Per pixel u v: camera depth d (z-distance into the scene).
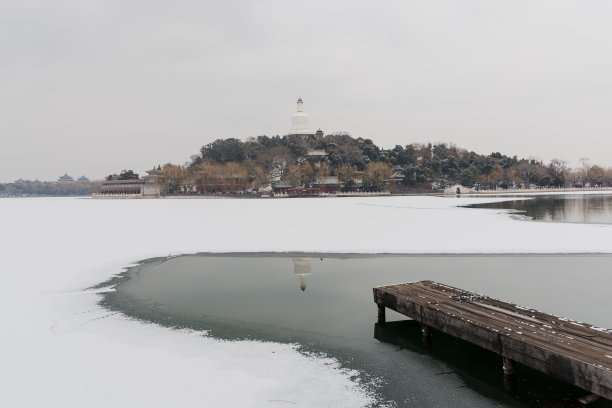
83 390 8.35
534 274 18.36
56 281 18.28
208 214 58.84
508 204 79.31
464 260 21.78
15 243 29.75
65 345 10.93
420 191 165.50
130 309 14.20
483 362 9.91
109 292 16.50
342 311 13.76
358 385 8.77
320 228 36.88
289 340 11.30
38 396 8.06
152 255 24.58
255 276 18.97
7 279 18.59
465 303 11.16
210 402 7.93
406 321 12.89
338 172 160.12
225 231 35.59
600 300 14.22
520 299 14.36
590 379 7.07
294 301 14.91
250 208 74.75
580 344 8.13
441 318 10.34
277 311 13.79
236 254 24.62
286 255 24.06
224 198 150.50
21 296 15.86
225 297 15.56
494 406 7.89
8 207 97.88
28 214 66.12
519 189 184.88
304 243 27.77
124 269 20.88
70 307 14.48
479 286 16.27
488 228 35.28
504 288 15.91
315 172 162.12
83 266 21.48
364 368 9.59
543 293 15.16
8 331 11.97
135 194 177.88
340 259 22.58
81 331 12.05
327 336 11.58
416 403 8.03
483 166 189.88
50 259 23.41
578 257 22.30
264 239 30.03
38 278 18.83
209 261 22.77
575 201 88.75
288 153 179.00
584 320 12.12
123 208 83.06
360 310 13.86
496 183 187.25
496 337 8.86
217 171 165.50
